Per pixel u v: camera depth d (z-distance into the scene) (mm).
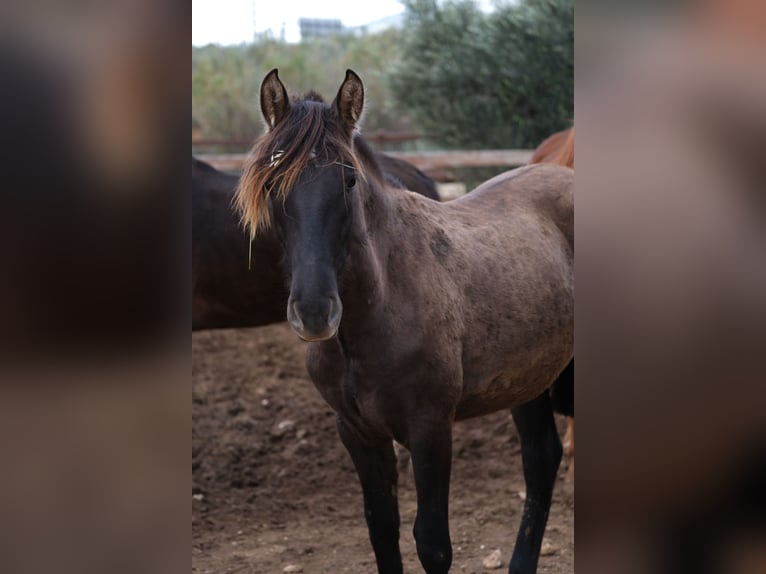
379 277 2420
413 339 2479
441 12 10094
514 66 9336
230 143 10227
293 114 2312
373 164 2561
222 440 4688
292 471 4480
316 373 2631
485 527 3809
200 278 4211
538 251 3031
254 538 3793
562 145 4855
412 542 3697
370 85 13883
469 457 4625
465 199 3166
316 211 2188
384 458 2729
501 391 2850
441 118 9883
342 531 3883
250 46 16109
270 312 4316
